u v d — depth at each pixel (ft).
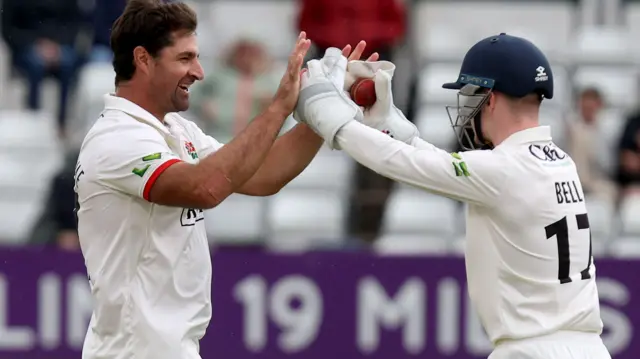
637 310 84.84
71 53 112.88
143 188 44.73
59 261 84.48
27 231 95.96
